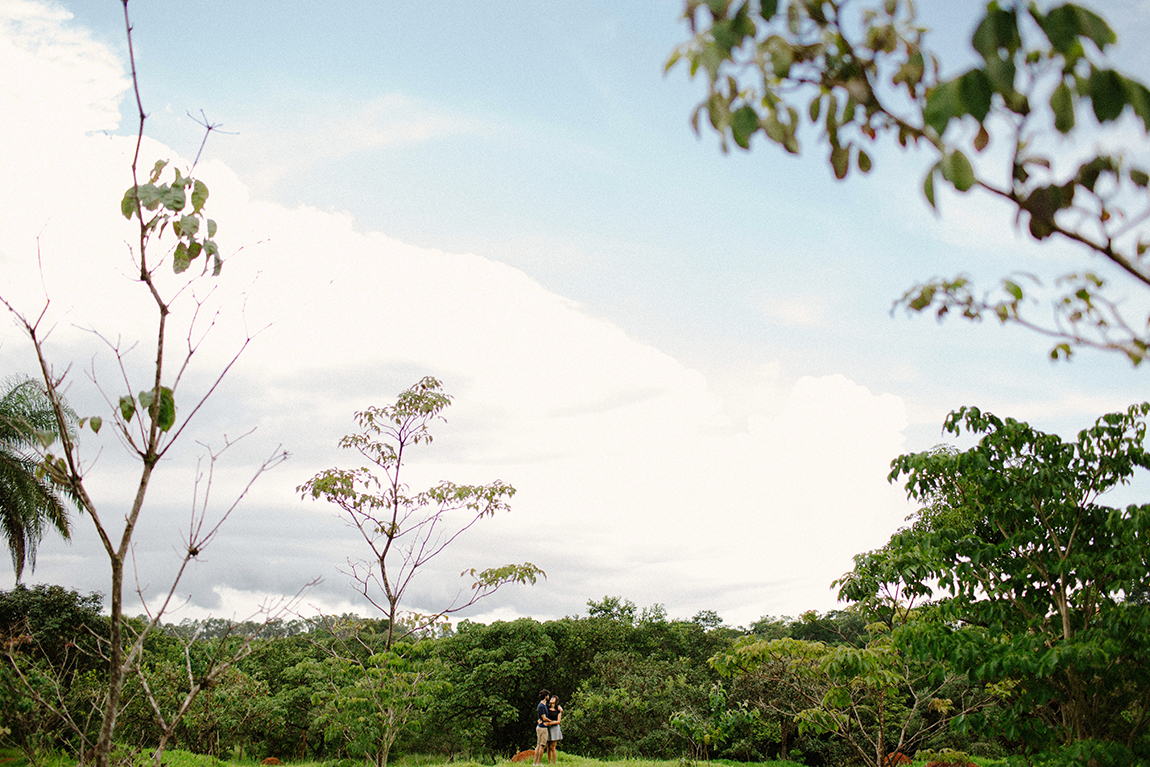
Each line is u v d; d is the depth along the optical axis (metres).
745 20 2.04
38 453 3.43
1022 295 3.86
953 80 1.83
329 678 13.56
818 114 2.33
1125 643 6.45
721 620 42.44
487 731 33.97
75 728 5.55
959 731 7.59
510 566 12.31
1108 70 1.80
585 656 36.56
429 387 13.59
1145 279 2.12
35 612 18.52
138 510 3.39
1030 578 7.47
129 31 3.21
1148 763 6.27
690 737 17.88
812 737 24.12
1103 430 7.06
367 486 12.75
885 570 8.27
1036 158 2.07
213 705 18.30
